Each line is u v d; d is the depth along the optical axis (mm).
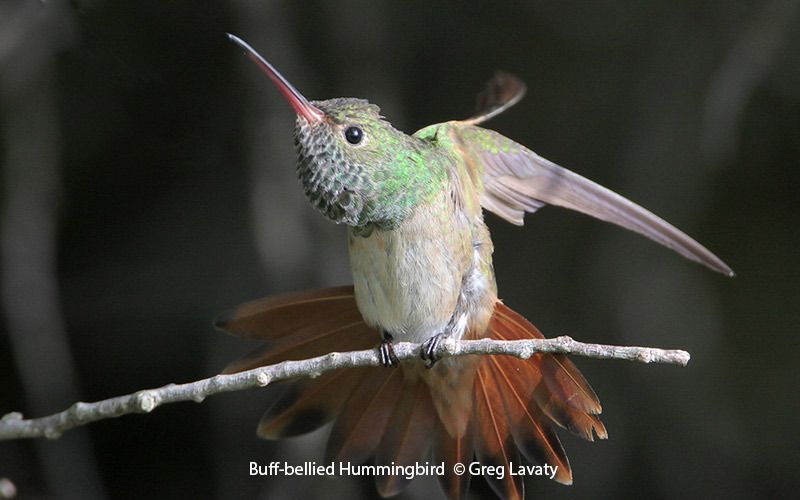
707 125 10664
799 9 10672
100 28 10844
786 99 11453
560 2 12008
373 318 7320
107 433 12391
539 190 7816
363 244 7336
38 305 10969
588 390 6598
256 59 7355
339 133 7281
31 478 11344
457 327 7453
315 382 7504
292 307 7336
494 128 12062
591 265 11562
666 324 11180
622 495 11078
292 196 10906
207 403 12094
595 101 11898
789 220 11844
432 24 12242
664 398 11188
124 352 12242
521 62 12219
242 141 11688
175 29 11289
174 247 12203
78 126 11844
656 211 11305
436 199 7320
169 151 12094
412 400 7516
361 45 11594
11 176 10914
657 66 11547
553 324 11539
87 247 12406
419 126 12188
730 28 11234
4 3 10336
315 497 10453
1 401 12039
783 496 11000
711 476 11070
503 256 11969
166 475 12258
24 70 10719
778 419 11266
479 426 7441
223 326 7266
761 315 11648
